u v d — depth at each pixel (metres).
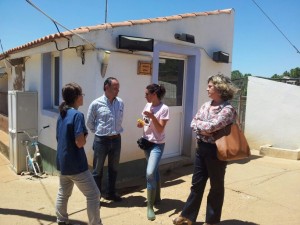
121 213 4.51
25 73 8.32
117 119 4.74
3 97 11.36
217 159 3.68
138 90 5.78
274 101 8.75
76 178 3.65
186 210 3.96
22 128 7.31
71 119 3.57
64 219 4.00
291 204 4.82
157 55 6.00
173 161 6.56
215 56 7.10
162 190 5.38
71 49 5.84
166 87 6.54
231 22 7.61
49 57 7.16
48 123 6.96
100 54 5.16
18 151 7.29
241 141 3.65
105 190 5.11
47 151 7.15
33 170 7.09
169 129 6.70
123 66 5.51
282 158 7.89
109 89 4.64
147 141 4.49
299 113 8.33
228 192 5.26
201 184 3.87
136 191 5.42
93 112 4.68
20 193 5.68
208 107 3.78
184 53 6.48
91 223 3.78
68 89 3.68
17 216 4.53
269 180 5.94
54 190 5.88
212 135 3.68
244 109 9.80
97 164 4.71
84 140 3.58
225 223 4.17
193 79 6.77
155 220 4.28
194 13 6.75
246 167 6.85
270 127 8.84
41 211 4.73
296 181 5.92
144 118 4.62
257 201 4.91
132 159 5.90
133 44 5.36
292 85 8.41
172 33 6.23
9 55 8.76
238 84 9.99
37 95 7.45
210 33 7.07
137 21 5.66
